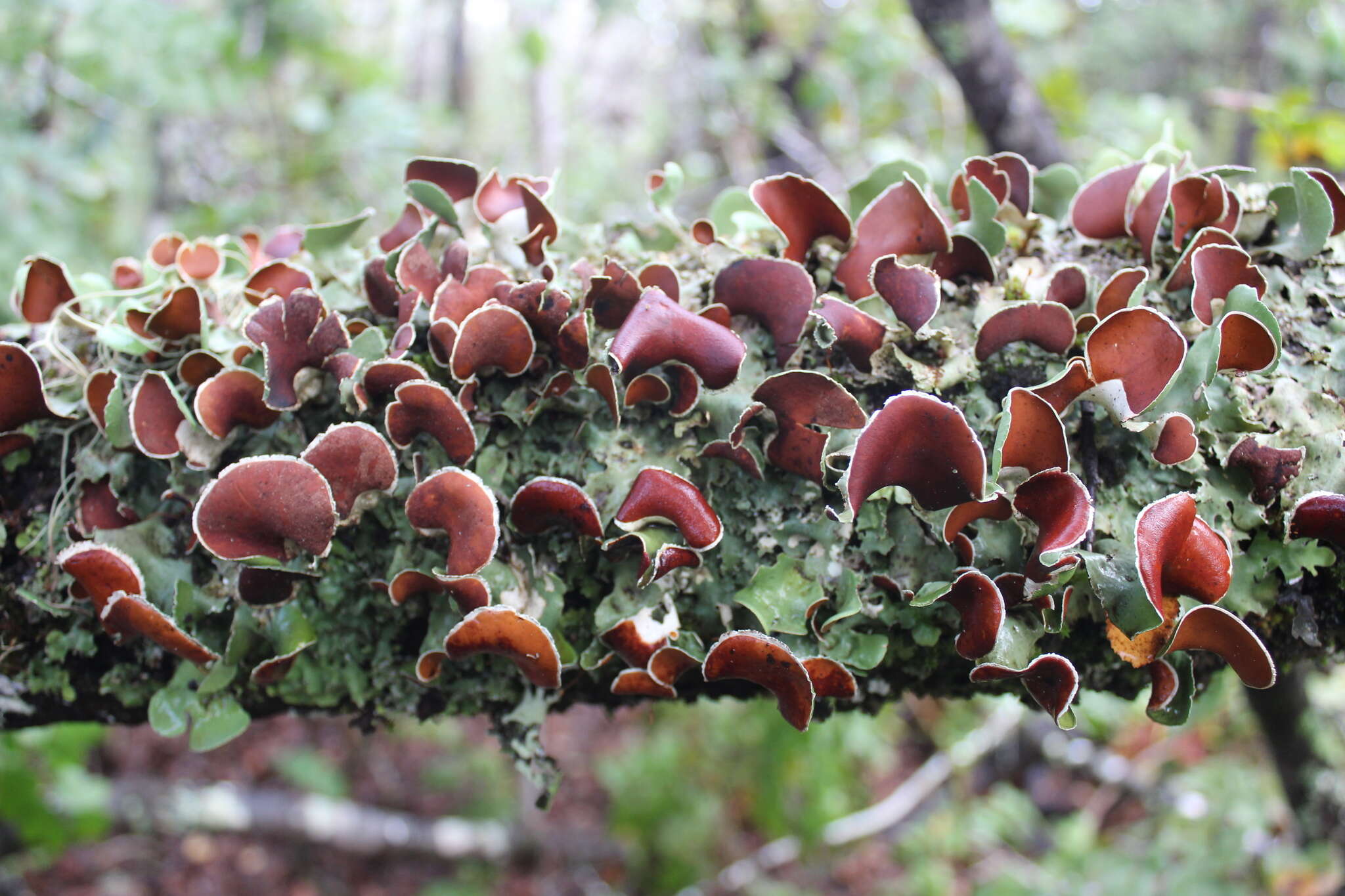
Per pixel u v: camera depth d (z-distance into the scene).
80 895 0.59
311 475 0.20
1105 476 0.20
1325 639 0.22
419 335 0.21
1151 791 0.64
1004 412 0.19
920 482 0.20
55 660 0.21
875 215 0.21
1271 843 0.51
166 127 0.70
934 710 0.76
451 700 0.22
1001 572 0.20
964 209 0.22
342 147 0.68
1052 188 0.23
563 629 0.21
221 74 0.58
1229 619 0.19
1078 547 0.20
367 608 0.21
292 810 0.64
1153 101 0.58
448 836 0.67
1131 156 0.25
